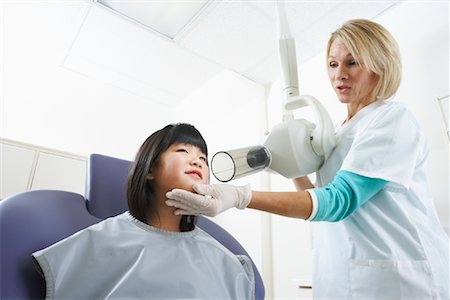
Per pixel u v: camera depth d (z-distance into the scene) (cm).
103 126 286
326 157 92
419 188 82
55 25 213
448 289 72
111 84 286
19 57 251
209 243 82
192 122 315
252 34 204
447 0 149
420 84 148
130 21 203
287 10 180
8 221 62
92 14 200
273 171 90
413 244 73
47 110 261
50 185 210
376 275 73
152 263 66
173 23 204
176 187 75
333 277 82
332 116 188
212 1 183
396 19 169
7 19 212
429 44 150
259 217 214
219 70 247
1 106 243
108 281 63
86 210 85
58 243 63
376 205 79
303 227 189
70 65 260
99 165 92
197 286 68
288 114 100
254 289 80
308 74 213
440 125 136
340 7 177
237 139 257
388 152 72
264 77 247
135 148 297
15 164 203
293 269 188
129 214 79
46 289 58
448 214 126
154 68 254
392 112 79
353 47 87
